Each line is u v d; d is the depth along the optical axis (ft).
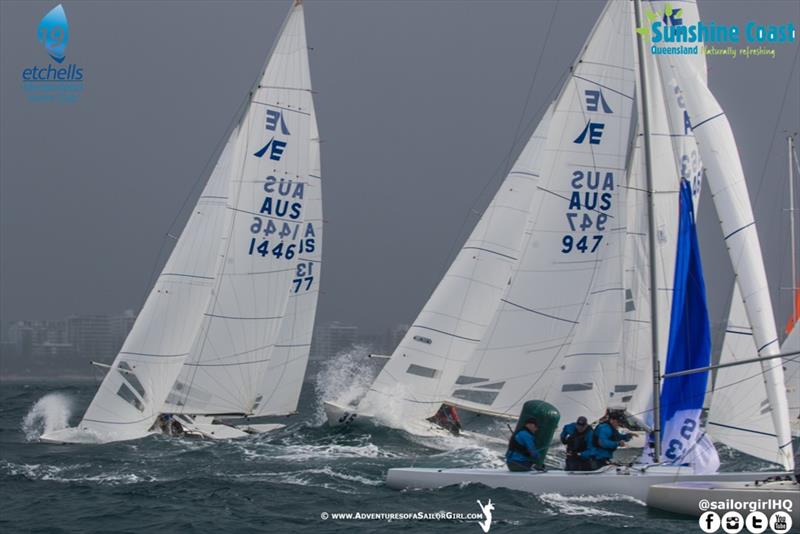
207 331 333.01
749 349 230.68
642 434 282.56
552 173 288.51
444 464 257.96
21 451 283.38
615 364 283.59
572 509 200.13
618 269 284.00
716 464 218.79
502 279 301.43
